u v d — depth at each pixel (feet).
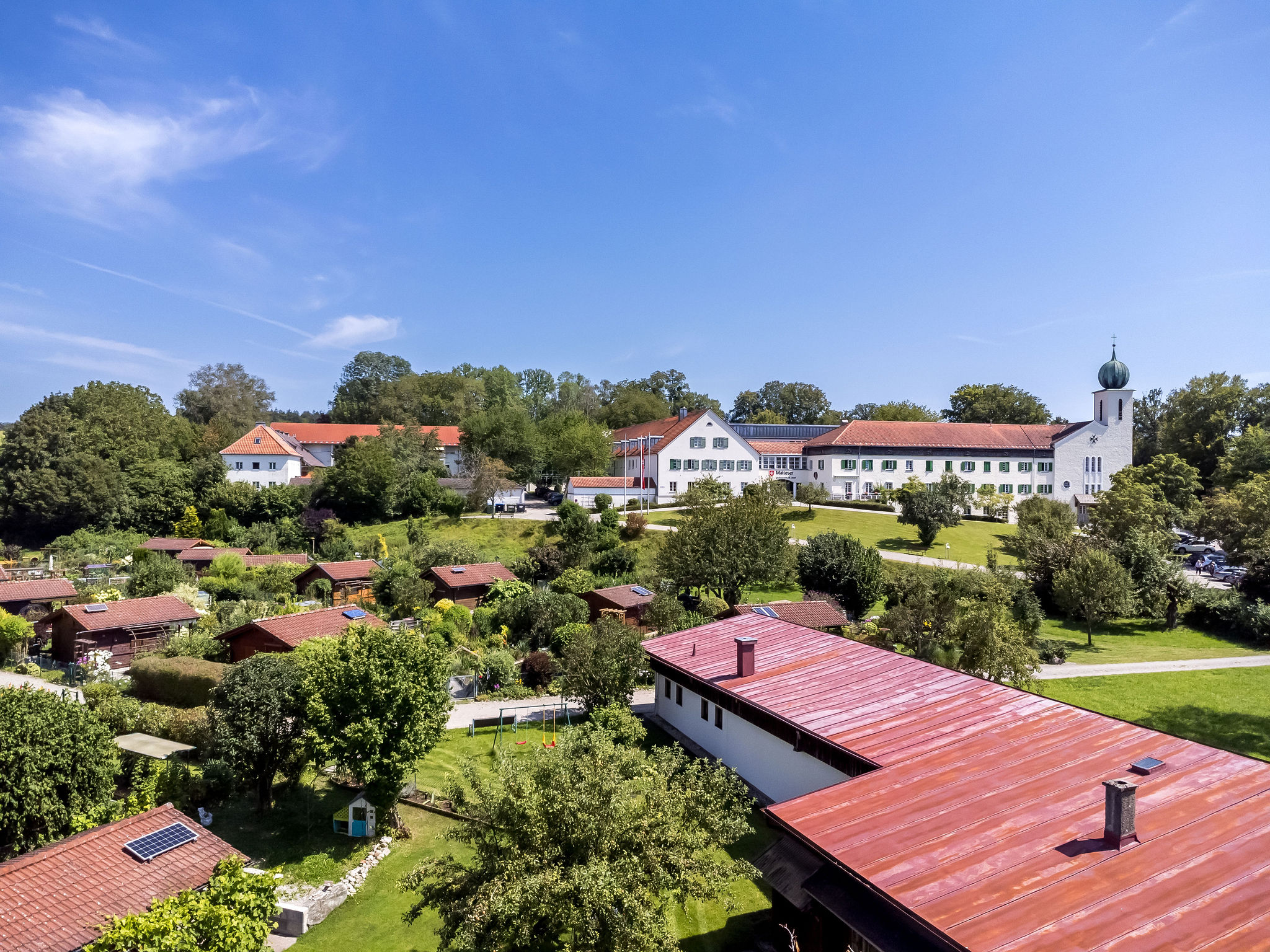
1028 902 38.83
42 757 58.44
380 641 75.87
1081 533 219.20
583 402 483.92
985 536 252.83
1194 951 34.17
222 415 396.16
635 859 42.55
